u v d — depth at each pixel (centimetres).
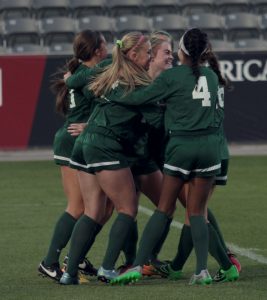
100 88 2334
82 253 2422
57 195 4531
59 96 2550
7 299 2191
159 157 2523
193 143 2281
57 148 2559
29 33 7838
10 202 4303
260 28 8194
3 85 6244
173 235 3350
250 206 4119
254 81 6384
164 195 2345
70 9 8231
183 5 8306
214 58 2361
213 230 2416
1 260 2870
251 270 2644
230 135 6412
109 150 2328
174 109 2302
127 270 2377
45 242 3206
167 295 2192
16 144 6291
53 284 2442
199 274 2356
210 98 2294
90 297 2186
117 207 2373
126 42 2334
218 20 8081
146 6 8275
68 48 7638
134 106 2325
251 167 5659
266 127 6412
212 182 2361
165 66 2541
